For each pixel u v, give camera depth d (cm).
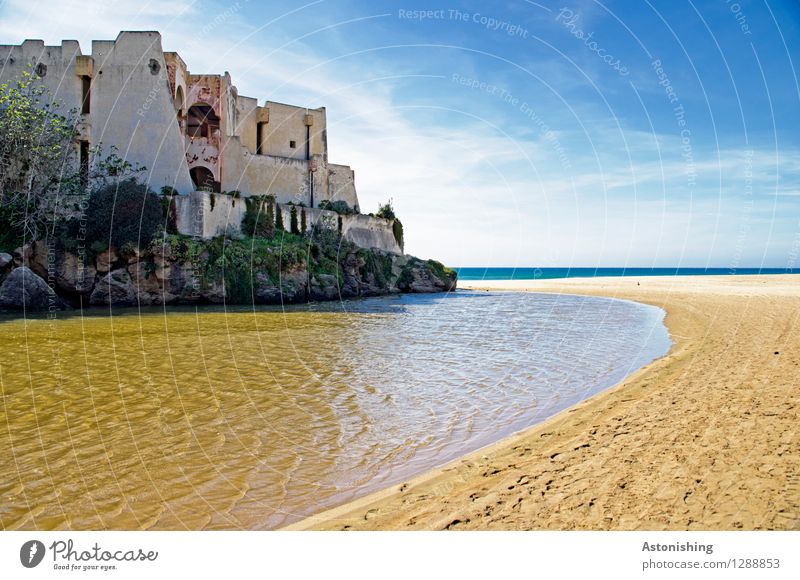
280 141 5338
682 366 1396
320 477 773
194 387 1323
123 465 821
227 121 4684
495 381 1412
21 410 1112
